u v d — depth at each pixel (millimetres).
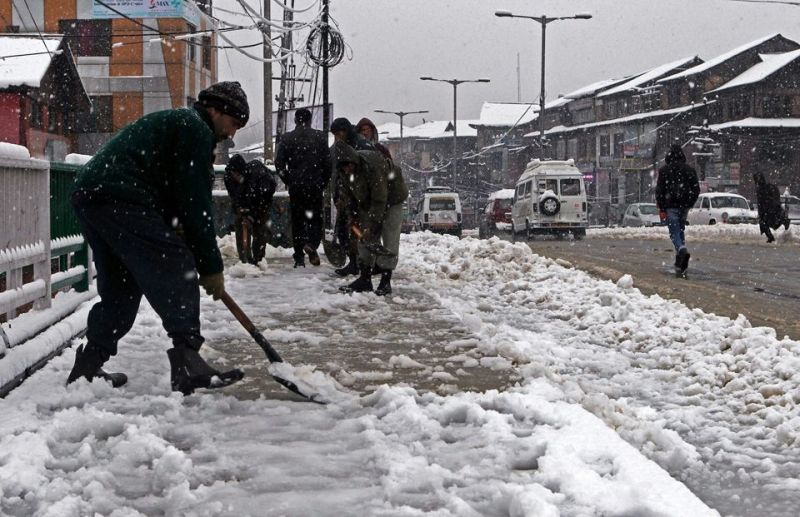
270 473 3240
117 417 3789
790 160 60906
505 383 4770
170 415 3918
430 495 3014
